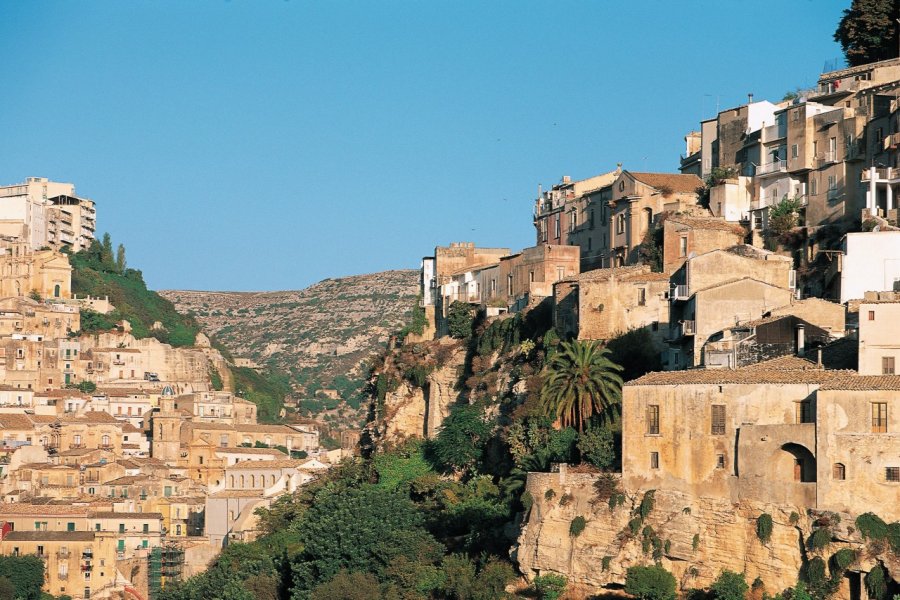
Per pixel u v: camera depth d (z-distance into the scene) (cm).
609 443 17062
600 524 16225
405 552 19662
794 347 17162
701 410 15500
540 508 16900
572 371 19112
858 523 14138
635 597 15625
